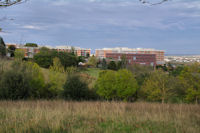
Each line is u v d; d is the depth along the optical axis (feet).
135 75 127.85
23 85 68.80
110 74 85.20
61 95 78.84
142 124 23.47
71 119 25.00
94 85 89.71
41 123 21.70
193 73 84.38
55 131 19.92
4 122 21.58
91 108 32.73
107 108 34.09
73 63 216.54
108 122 24.36
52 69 95.40
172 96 89.04
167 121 24.64
